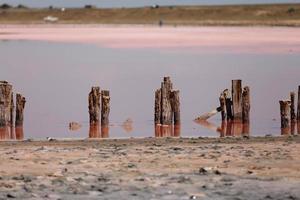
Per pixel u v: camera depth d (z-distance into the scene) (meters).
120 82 184.38
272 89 167.50
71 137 106.75
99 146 88.81
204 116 126.06
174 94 117.00
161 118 117.69
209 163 73.88
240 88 118.88
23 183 63.59
